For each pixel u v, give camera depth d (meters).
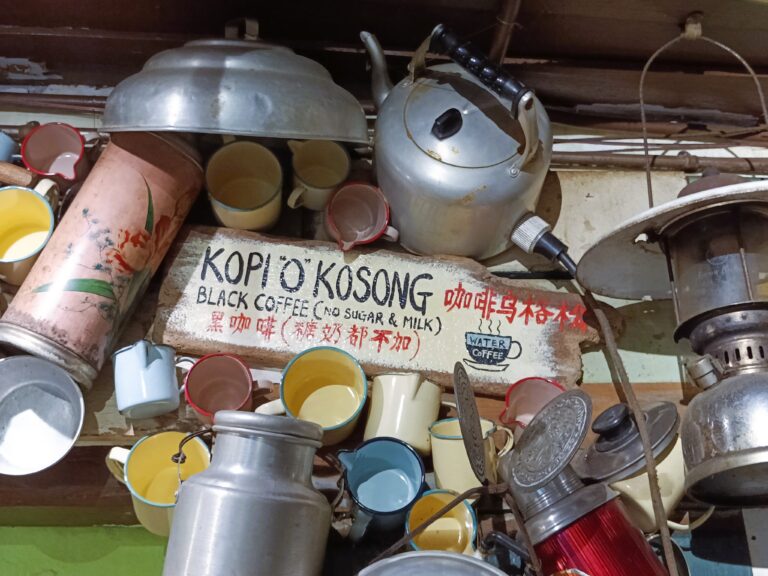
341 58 1.55
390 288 1.41
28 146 1.41
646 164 1.44
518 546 1.15
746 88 1.63
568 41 1.54
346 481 1.21
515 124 1.38
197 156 1.36
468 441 1.12
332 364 1.33
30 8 1.43
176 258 1.38
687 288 1.25
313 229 1.48
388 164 1.37
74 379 1.22
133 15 1.45
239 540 1.01
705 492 1.23
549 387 1.34
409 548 1.22
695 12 1.44
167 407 1.27
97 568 1.37
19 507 1.29
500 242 1.45
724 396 1.13
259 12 1.46
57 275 1.24
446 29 1.34
